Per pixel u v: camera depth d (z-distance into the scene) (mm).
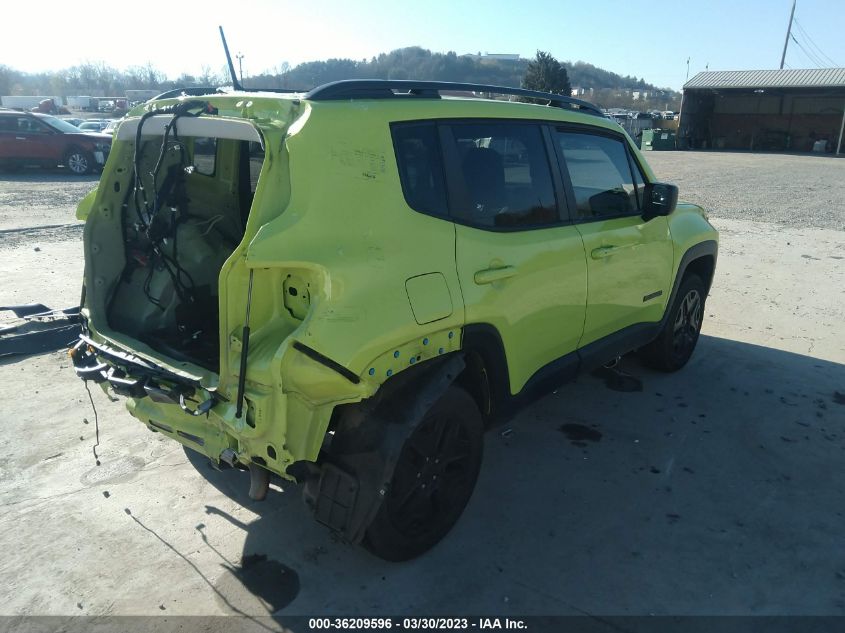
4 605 2768
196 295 3502
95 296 3229
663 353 5062
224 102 2783
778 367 5391
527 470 3814
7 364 5305
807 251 9875
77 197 14648
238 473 3781
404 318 2627
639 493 3598
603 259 3920
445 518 3135
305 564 3027
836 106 43312
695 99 45938
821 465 3895
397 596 2830
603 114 4344
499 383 3289
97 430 4035
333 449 2740
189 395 2678
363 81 2820
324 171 2484
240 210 3906
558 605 2781
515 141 3443
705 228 5141
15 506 3438
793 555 3094
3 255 8875
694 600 2807
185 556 3072
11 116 18734
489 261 3092
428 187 2922
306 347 2361
